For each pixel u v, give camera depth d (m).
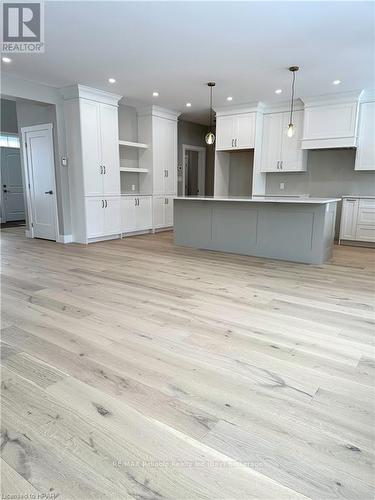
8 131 8.55
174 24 3.35
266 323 2.60
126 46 3.87
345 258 4.93
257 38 3.66
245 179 7.56
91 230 5.98
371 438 1.45
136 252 5.29
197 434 1.46
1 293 3.24
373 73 4.76
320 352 2.17
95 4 2.98
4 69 4.66
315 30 3.46
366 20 3.25
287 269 4.26
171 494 1.19
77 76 4.97
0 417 1.55
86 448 1.38
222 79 5.06
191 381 1.84
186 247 5.72
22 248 5.52
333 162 6.41
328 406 1.66
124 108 6.86
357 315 2.77
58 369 1.94
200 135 8.86
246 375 1.91
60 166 5.79
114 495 1.18
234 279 3.79
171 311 2.82
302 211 4.54
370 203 5.71
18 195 9.24
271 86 5.40
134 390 1.76
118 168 6.32
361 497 1.18
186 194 8.91
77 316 2.70
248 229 5.03
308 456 1.35
